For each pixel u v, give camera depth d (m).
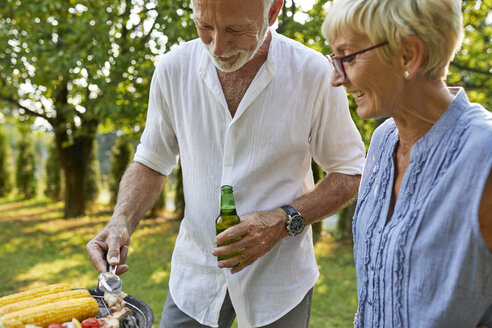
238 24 1.42
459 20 1.03
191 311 1.82
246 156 1.71
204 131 1.76
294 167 1.76
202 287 1.80
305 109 1.71
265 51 1.68
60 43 6.80
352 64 1.10
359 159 1.80
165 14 5.81
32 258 7.30
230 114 1.69
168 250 7.81
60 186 14.07
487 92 6.62
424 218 1.07
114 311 1.25
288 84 1.68
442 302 1.05
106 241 1.60
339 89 1.72
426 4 1.00
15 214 12.03
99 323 1.19
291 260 1.76
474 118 1.05
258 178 1.72
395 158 1.24
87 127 9.88
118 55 6.43
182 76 1.77
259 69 1.67
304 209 1.67
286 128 1.69
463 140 1.04
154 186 1.92
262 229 1.56
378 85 1.09
